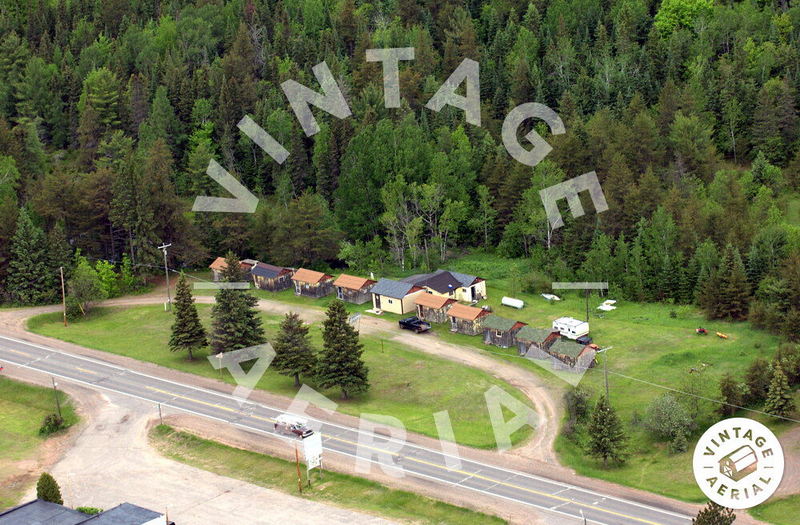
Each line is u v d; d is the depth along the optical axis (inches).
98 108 6904.5
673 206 5344.5
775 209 5265.8
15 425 4020.7
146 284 5698.8
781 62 6904.5
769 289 4562.0
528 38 7209.6
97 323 5132.9
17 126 6978.4
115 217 5693.9
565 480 3449.8
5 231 5413.4
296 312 5182.1
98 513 3058.6
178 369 4463.6
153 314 5231.3
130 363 4547.2
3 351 4694.9
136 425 3959.2
